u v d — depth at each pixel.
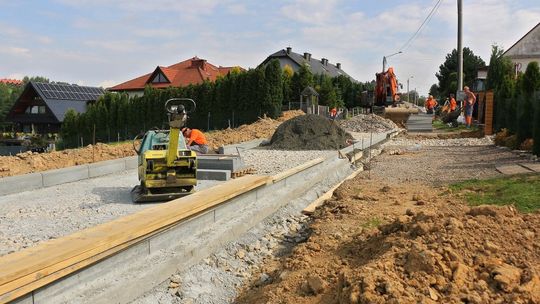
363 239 6.12
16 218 7.34
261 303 4.98
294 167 11.92
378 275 4.18
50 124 51.53
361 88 55.25
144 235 5.46
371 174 12.06
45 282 4.26
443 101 65.25
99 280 4.89
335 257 5.86
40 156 13.07
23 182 9.61
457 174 11.05
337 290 4.51
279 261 6.58
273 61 30.84
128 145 17.20
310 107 33.88
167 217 5.90
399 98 33.62
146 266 5.29
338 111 43.62
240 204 8.05
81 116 37.53
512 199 7.28
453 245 4.62
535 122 12.23
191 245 6.03
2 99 67.38
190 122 32.84
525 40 52.22
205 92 32.47
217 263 6.19
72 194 9.24
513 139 15.69
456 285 4.05
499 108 20.39
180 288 5.37
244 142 19.09
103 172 11.81
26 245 5.97
